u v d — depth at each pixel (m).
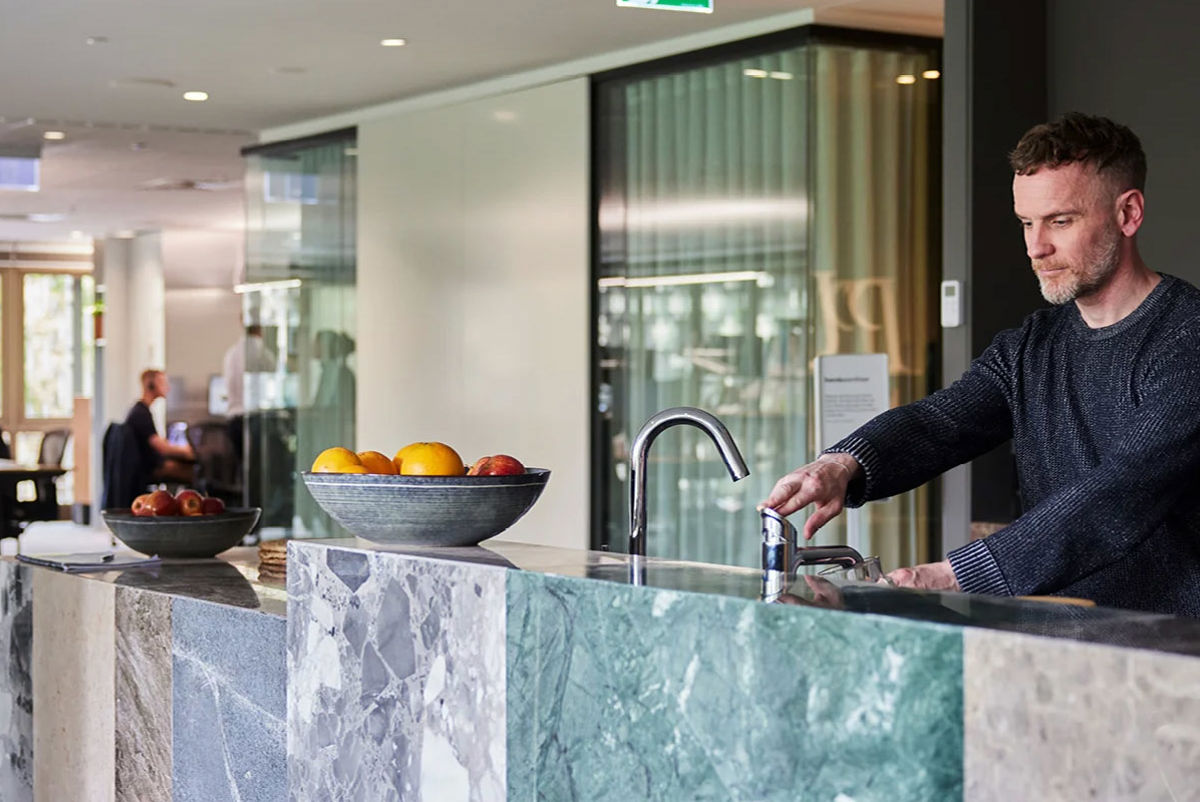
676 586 1.51
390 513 2.00
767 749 1.38
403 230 7.31
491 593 1.71
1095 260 2.09
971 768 1.21
